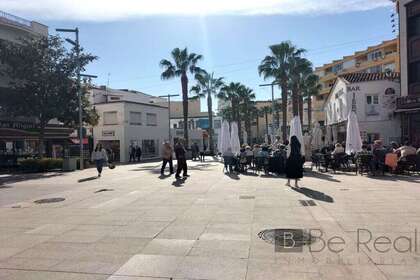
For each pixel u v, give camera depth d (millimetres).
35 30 34938
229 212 9812
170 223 8773
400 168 17922
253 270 5664
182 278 5438
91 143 46344
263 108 97438
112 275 5625
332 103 40344
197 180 17469
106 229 8406
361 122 33062
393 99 32562
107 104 46844
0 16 31641
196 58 44781
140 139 49062
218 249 6711
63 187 16516
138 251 6730
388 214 9070
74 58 29297
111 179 19359
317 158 21562
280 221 8633
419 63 28359
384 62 65688
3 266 6145
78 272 5785
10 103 28859
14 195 14539
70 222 9258
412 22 28938
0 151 30438
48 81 28078
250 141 80062
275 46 39656
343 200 11086
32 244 7383
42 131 29438
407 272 5430
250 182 16141
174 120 80500
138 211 10344
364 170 18922
